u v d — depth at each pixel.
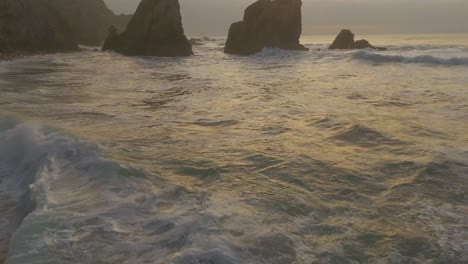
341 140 8.44
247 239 4.29
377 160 7.07
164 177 6.19
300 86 16.86
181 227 4.55
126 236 4.41
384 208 5.18
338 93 14.72
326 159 7.14
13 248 4.17
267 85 17.34
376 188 5.83
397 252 4.17
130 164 6.65
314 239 4.38
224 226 4.55
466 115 10.48
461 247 4.25
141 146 8.01
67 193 5.57
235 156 7.31
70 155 7.14
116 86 17.31
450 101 12.47
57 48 45.84
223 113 11.45
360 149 7.78
